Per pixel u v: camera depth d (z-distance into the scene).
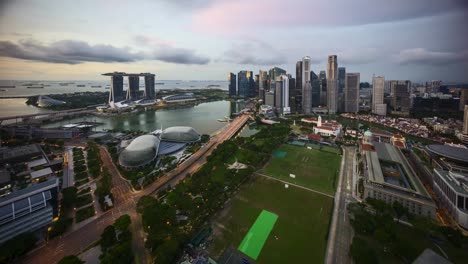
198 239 141.25
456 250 135.88
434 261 106.12
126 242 132.75
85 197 189.50
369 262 118.88
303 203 183.75
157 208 162.75
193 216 161.75
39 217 148.88
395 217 164.50
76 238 145.50
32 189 157.75
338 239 144.75
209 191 192.62
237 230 152.25
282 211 173.00
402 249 127.00
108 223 160.38
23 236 136.12
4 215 136.75
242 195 195.12
